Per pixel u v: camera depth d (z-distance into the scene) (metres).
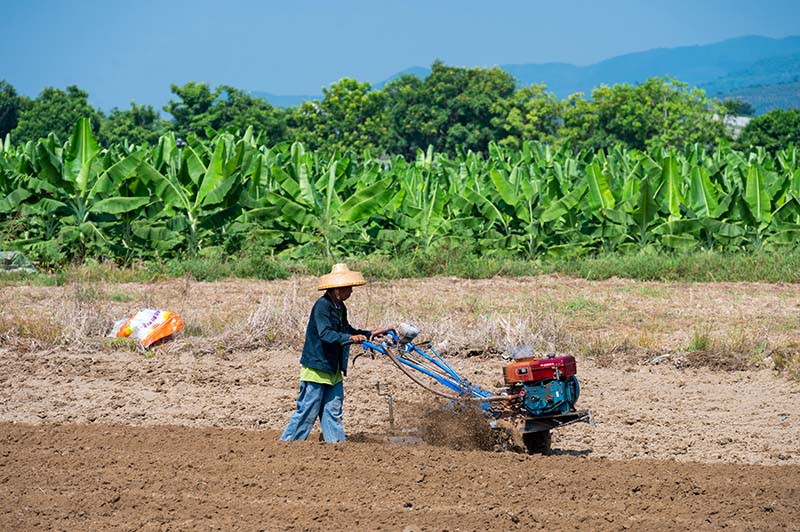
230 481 27.83
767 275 71.75
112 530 24.22
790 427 35.31
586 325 53.78
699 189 82.50
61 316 51.12
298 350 47.53
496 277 73.88
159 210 78.44
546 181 88.81
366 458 29.73
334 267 30.97
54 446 31.50
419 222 81.25
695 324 54.00
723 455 32.12
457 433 32.47
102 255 75.81
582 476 28.38
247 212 78.62
